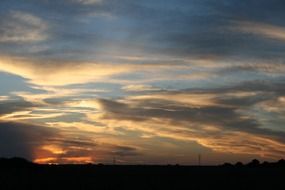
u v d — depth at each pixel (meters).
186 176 78.12
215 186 60.62
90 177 73.94
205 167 104.69
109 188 56.97
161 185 61.12
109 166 109.38
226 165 109.94
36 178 70.19
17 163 109.44
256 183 64.31
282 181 67.12
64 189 56.03
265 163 109.81
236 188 58.75
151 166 107.12
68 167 108.12
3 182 61.66
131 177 75.25
